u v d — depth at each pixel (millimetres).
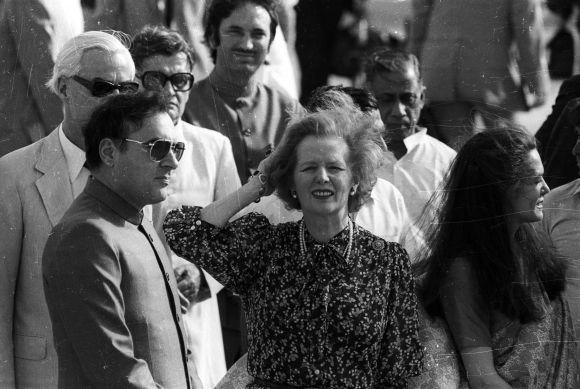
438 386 4367
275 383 4008
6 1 5664
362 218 4949
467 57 5781
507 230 4477
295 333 3982
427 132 5625
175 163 4066
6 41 5652
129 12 5863
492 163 4473
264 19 5711
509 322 4473
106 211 3953
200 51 5832
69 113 4570
